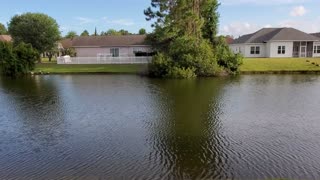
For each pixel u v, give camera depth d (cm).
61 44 6300
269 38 4700
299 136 1128
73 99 1873
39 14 5028
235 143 1054
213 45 3944
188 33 3688
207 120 1351
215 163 889
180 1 3566
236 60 3356
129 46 4900
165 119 1372
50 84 2617
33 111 1557
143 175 816
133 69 3647
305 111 1515
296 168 856
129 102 1759
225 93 2058
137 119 1376
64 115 1467
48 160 922
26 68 3531
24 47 3591
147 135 1144
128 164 884
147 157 933
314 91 2106
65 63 4331
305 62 3762
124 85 2502
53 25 5053
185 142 1066
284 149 995
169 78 3041
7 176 820
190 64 3195
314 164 880
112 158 929
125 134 1159
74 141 1085
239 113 1478
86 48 4991
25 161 917
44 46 4950
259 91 2130
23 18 4928
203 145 1034
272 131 1189
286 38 4591
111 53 4969
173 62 3219
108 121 1347
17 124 1320
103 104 1709
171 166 870
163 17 3753
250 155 947
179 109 1569
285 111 1515
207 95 1983
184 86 2438
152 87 2384
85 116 1441
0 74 3503
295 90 2158
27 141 1095
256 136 1129
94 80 2869
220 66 3322
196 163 889
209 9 4038
